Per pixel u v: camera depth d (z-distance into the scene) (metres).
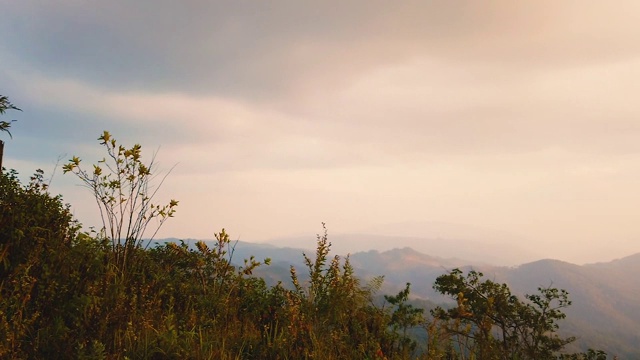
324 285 5.44
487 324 4.67
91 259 4.04
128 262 4.55
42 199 4.29
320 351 4.22
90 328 3.16
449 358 4.55
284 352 4.09
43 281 3.42
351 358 4.48
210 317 4.69
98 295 3.54
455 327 4.55
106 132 4.45
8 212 3.73
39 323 3.12
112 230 4.49
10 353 2.69
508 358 4.95
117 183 4.47
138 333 3.49
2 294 3.18
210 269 5.55
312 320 5.01
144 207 4.64
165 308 4.48
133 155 4.54
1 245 3.44
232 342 4.19
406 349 4.79
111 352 3.16
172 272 5.57
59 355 2.86
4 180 4.11
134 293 3.94
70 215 4.49
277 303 5.32
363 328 5.18
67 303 3.34
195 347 3.69
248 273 5.55
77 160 4.37
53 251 3.71
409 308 5.52
